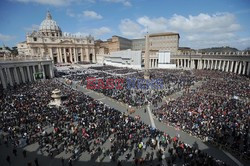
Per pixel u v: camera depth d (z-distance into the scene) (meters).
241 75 62.41
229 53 81.06
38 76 63.97
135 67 103.62
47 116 26.88
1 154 18.92
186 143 21.09
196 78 59.72
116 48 152.12
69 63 131.00
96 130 23.45
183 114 27.30
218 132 21.62
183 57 101.44
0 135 22.03
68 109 30.00
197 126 23.56
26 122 24.69
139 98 38.88
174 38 124.44
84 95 40.28
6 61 49.72
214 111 27.48
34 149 19.80
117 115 28.52
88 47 155.38
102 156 18.59
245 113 26.30
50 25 153.00
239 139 20.41
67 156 18.58
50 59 69.12
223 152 19.27
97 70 92.69
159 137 22.11
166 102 35.28
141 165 17.20
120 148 19.78
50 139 21.19
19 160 17.95
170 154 18.81
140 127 24.48
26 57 60.72
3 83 47.81
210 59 85.38
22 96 36.38
